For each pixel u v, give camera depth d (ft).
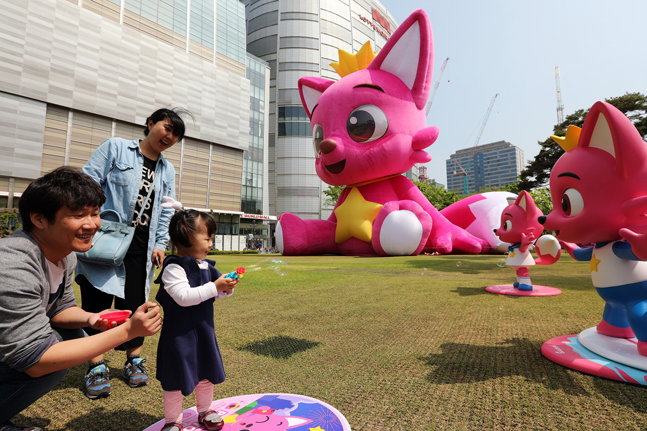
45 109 74.79
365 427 4.74
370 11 175.11
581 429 4.55
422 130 40.11
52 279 4.65
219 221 108.88
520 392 5.70
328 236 49.73
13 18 70.90
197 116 101.86
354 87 38.99
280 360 7.56
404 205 42.93
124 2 87.51
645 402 5.24
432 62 40.40
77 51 78.69
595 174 7.02
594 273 7.46
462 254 45.60
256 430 4.68
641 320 6.36
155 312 4.13
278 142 142.31
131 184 7.61
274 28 147.54
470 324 10.16
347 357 7.66
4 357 3.67
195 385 4.73
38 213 4.09
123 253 7.16
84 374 7.07
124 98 85.66
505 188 96.78
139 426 4.99
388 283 18.90
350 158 39.52
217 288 4.79
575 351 7.14
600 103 6.77
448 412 5.09
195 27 102.89
